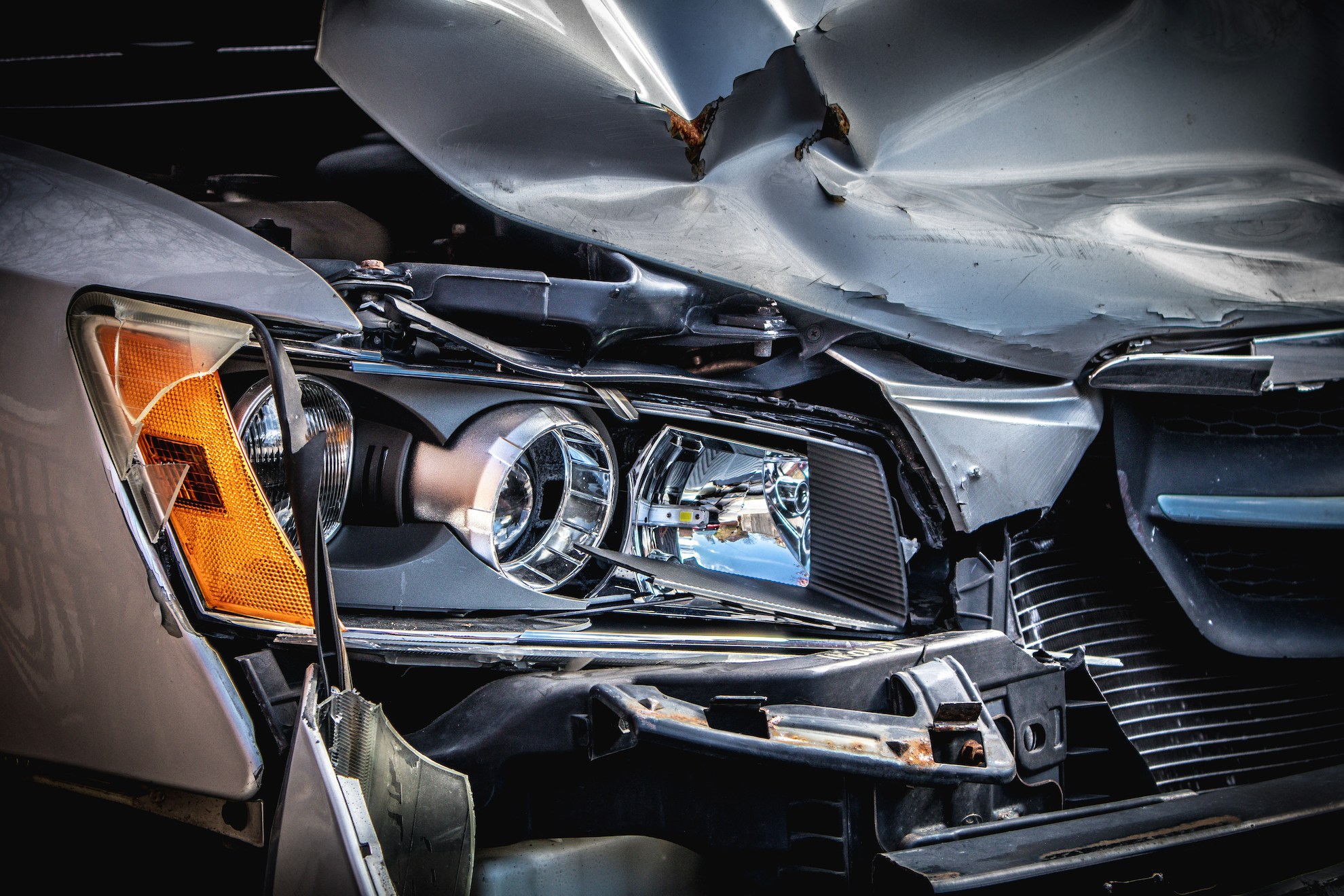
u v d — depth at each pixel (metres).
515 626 1.77
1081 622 2.59
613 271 1.89
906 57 1.79
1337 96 1.91
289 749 1.33
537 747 1.57
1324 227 2.14
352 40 1.69
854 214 1.88
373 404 1.76
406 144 1.69
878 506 2.14
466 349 1.75
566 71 1.68
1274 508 2.52
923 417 2.10
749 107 1.75
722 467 2.02
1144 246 2.10
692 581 1.91
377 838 1.31
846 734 1.66
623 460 1.96
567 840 1.80
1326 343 2.40
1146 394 2.54
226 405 1.44
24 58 2.12
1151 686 2.63
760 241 1.86
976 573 2.31
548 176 1.73
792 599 2.04
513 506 1.81
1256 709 2.73
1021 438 2.25
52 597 1.49
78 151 2.34
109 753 1.51
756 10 1.74
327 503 1.72
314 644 1.49
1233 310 2.26
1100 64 1.85
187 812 1.54
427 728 1.64
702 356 2.15
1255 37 1.85
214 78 2.13
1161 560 2.55
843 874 1.65
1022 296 2.09
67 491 1.45
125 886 1.72
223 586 1.52
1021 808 2.01
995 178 1.91
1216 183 2.00
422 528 1.77
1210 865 1.77
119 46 2.10
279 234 2.20
